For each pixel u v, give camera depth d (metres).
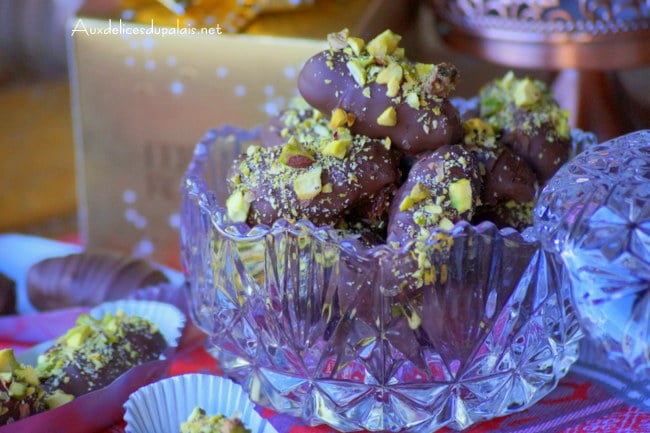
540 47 0.49
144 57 0.50
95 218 0.53
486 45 0.51
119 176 0.52
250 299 0.36
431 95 0.36
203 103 0.50
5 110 0.79
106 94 0.51
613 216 0.33
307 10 0.51
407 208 0.35
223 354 0.39
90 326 0.39
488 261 0.34
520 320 0.35
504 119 0.39
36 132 0.75
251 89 0.49
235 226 0.35
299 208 0.35
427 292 0.34
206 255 0.37
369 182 0.35
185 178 0.39
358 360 0.35
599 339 0.33
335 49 0.37
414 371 0.35
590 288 0.33
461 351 0.35
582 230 0.33
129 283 0.45
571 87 0.53
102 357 0.38
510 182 0.37
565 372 0.38
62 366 0.37
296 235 0.34
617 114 0.54
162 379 0.37
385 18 0.54
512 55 0.50
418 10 0.63
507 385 0.36
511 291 0.35
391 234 0.35
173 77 0.50
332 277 0.34
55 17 0.85
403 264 0.33
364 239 0.36
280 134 0.39
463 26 0.51
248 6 0.50
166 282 0.46
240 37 0.48
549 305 0.36
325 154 0.36
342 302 0.34
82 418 0.36
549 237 0.34
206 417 0.34
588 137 0.41
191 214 0.38
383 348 0.35
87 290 0.45
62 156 0.71
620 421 0.37
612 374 0.39
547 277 0.35
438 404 0.35
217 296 0.37
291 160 0.35
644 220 0.33
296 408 0.37
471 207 0.35
